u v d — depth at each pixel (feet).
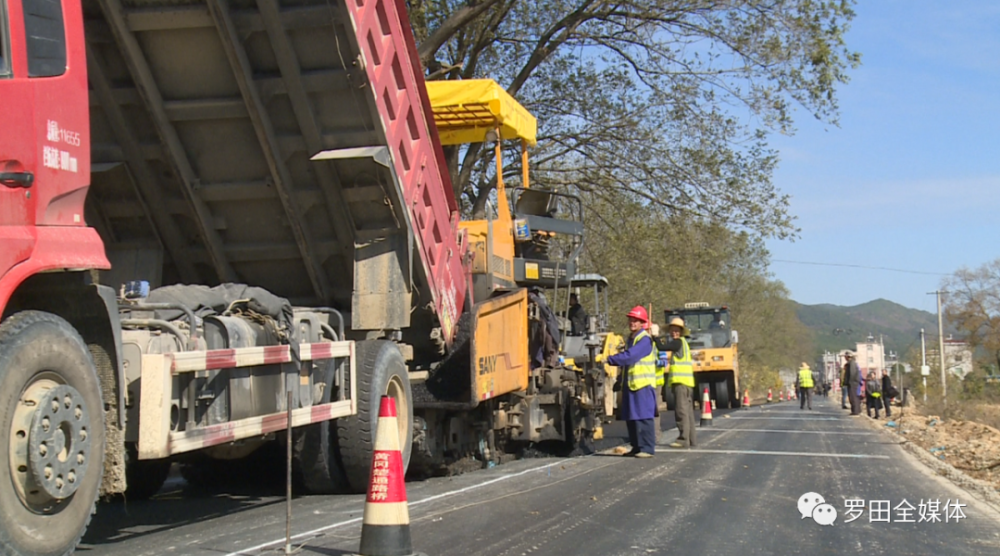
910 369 291.38
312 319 23.17
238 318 19.88
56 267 14.49
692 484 27.61
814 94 65.05
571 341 44.24
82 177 15.52
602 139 71.61
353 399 24.14
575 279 45.73
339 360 23.95
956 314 237.04
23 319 13.98
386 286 25.29
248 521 20.92
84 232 15.56
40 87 14.60
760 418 76.38
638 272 83.97
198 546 17.70
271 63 21.89
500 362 32.14
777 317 303.68
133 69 21.50
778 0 64.75
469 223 34.71
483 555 17.26
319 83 22.11
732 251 77.82
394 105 23.94
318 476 24.88
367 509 16.46
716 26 66.49
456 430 31.78
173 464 28.32
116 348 15.83
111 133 23.09
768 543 19.07
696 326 111.55
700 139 69.92
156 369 16.22
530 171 72.79
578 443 42.57
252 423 19.04
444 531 19.54
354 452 24.43
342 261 25.79
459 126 33.53
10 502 13.39
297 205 24.25
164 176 23.91
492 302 31.50
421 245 26.40
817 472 31.12
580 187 74.02
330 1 20.75
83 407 14.85
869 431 58.08
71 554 15.03
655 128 71.10
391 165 23.67
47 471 13.93
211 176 23.82
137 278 24.98
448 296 29.25
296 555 16.67
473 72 70.49
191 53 21.59
